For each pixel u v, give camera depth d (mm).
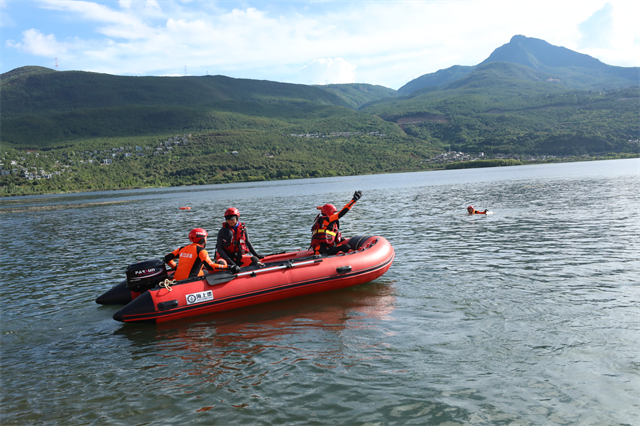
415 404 3969
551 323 5812
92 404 4223
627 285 7426
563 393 4070
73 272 10938
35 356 5578
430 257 10727
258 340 5746
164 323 6703
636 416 3658
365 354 5105
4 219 34969
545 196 27578
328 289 8016
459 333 5625
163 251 13789
